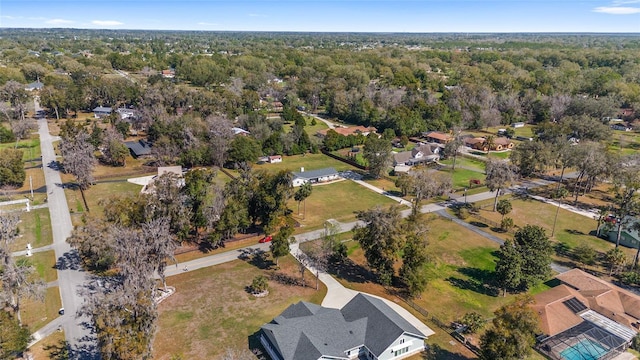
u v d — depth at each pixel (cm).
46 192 9544
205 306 5791
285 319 5028
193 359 4784
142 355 4278
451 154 12638
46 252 7038
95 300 4400
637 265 6925
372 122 16300
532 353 5022
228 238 7644
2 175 9462
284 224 7769
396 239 6150
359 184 10962
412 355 4997
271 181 7769
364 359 4912
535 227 6756
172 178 7250
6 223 5453
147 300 4334
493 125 16888
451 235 8194
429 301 6091
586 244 7438
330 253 6981
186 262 6956
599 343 5059
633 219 7788
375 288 6425
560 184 10862
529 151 11481
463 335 5341
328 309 5362
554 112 17288
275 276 6631
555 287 6209
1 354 4322
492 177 9188
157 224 5850
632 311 5738
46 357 4731
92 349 4884
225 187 7762
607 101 16550
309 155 13550
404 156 12456
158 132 12512
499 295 6278
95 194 9512
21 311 5522
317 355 4509
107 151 11494
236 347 4991
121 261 5225
